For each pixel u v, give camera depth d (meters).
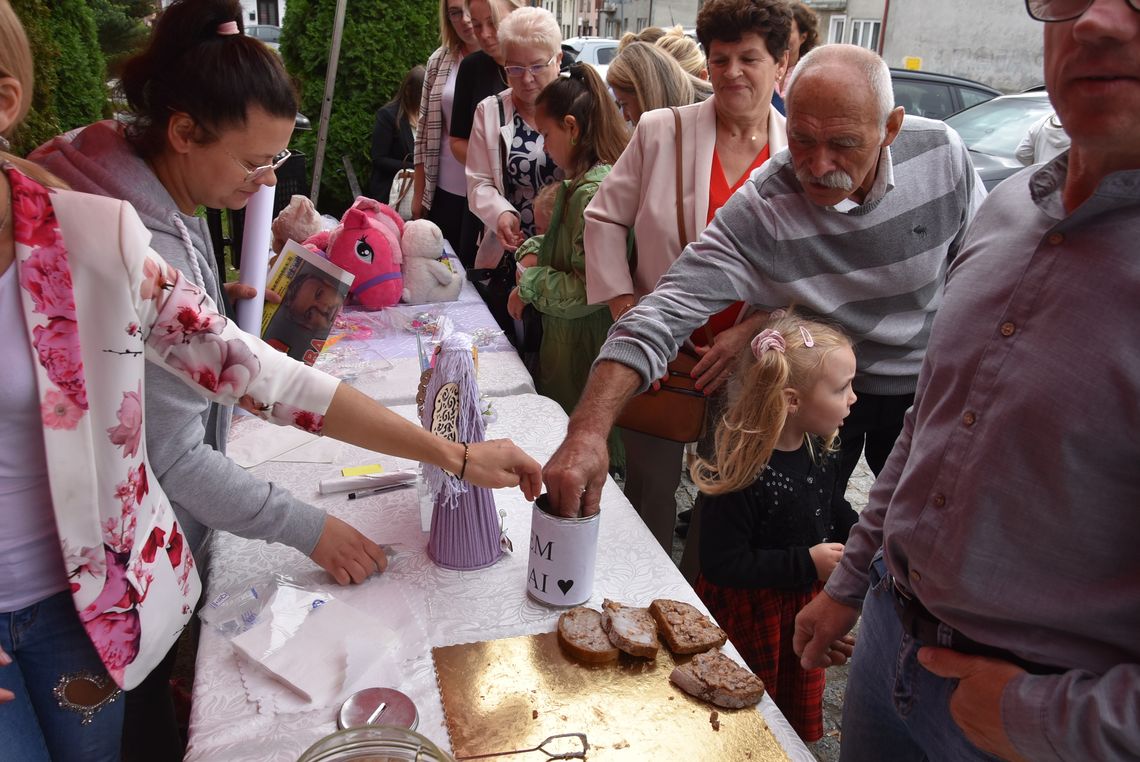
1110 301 0.77
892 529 1.00
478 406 1.33
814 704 1.72
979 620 0.89
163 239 1.17
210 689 1.08
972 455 0.87
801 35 2.58
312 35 5.71
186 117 1.14
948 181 1.69
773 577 1.57
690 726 1.02
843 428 2.00
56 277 0.91
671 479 2.19
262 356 1.12
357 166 5.95
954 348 0.92
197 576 1.20
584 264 2.29
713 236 1.70
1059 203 0.86
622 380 1.46
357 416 1.17
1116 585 0.79
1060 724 0.75
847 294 1.74
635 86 2.43
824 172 1.50
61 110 4.41
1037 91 6.21
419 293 2.77
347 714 1.00
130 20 8.37
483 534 1.33
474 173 3.11
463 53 3.69
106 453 0.98
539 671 1.10
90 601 0.99
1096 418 0.76
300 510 1.29
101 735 1.12
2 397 0.91
